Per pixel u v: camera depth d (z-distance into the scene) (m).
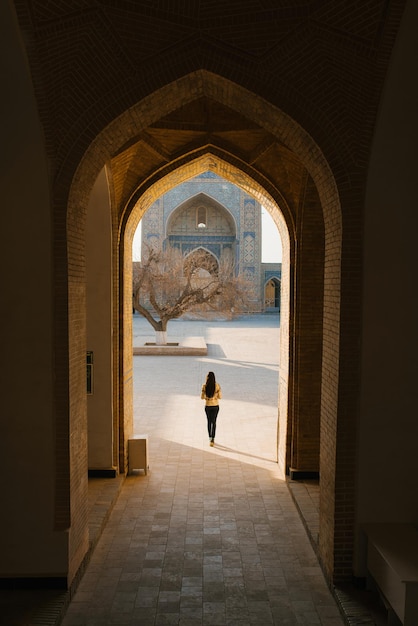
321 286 6.20
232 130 5.90
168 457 7.26
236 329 24.97
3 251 3.94
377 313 3.98
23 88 3.81
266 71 3.98
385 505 4.04
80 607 3.89
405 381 4.00
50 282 3.94
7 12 3.60
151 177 6.26
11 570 3.98
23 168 3.90
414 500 4.04
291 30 3.91
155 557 4.61
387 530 3.93
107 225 6.14
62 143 3.92
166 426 8.78
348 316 4.00
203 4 3.92
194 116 5.86
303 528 5.19
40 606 3.75
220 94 4.45
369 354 3.99
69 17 3.76
